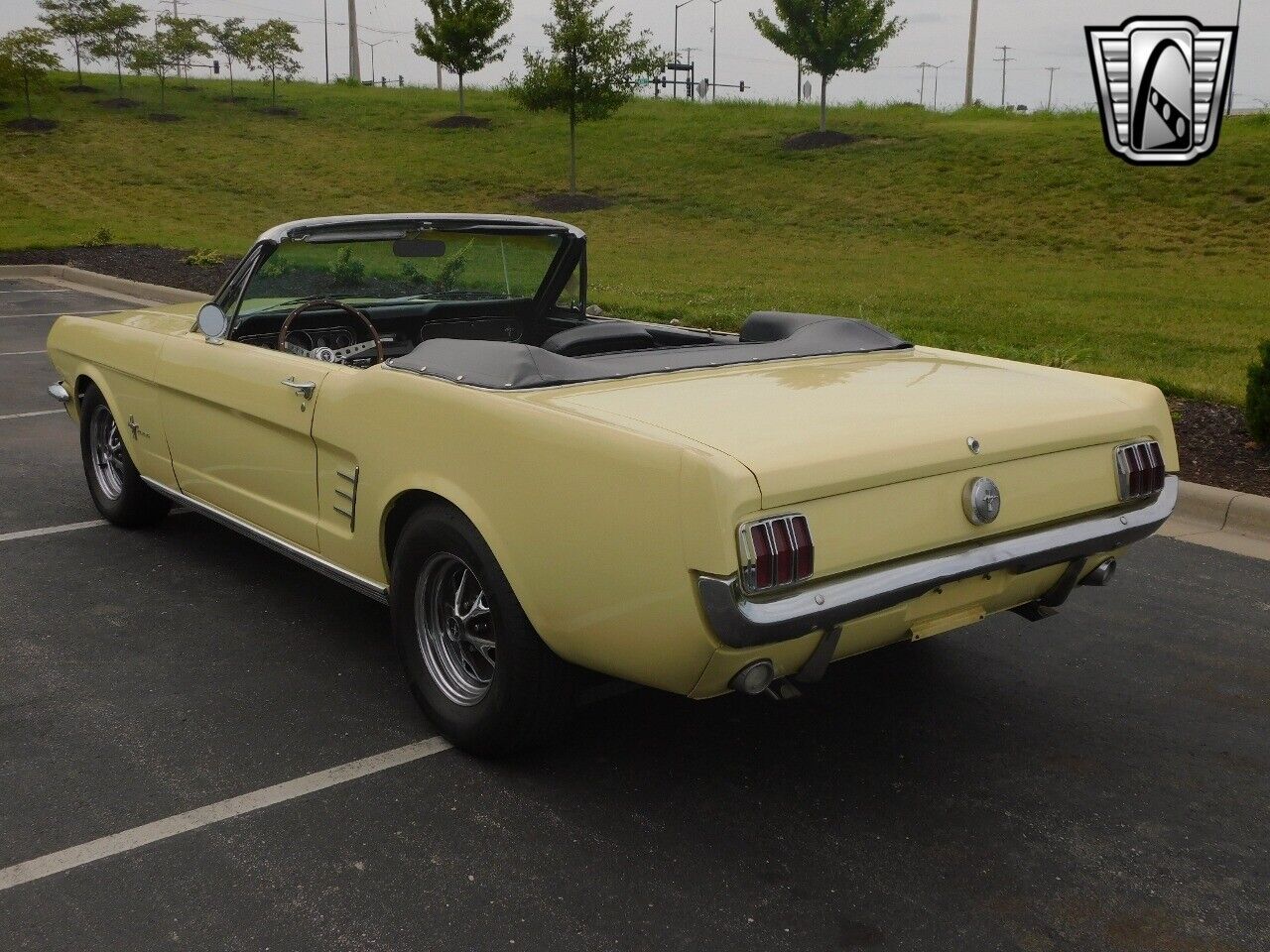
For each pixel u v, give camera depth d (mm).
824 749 3615
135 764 3439
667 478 2676
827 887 2867
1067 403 3439
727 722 3795
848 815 3213
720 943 2639
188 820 3135
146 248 20109
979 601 3244
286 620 4594
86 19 41219
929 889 2869
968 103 43531
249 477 4344
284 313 4648
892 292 16469
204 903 2771
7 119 36719
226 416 4391
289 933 2662
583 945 2625
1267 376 7031
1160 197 24359
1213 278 18484
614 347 4113
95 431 5727
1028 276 18797
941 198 26219
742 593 2633
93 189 28031
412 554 3479
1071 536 3283
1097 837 3131
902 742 3674
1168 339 12141
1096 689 4109
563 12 26953
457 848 3014
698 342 4742
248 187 28703
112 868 2912
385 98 44312
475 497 3180
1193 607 4938
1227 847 3098
